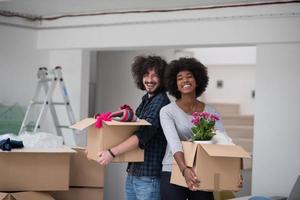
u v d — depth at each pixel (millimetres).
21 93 4344
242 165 2100
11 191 2545
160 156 2381
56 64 4414
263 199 2967
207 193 2215
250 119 6109
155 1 3547
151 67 2445
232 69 6891
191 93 2232
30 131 4102
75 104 4316
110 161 2232
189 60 2277
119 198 4832
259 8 3432
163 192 2217
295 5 3305
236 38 3559
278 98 3428
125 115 2244
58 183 2617
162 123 2172
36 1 3629
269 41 3432
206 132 2076
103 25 4105
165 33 3848
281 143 3420
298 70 3359
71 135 4184
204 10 3645
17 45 4297
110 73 5047
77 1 3604
